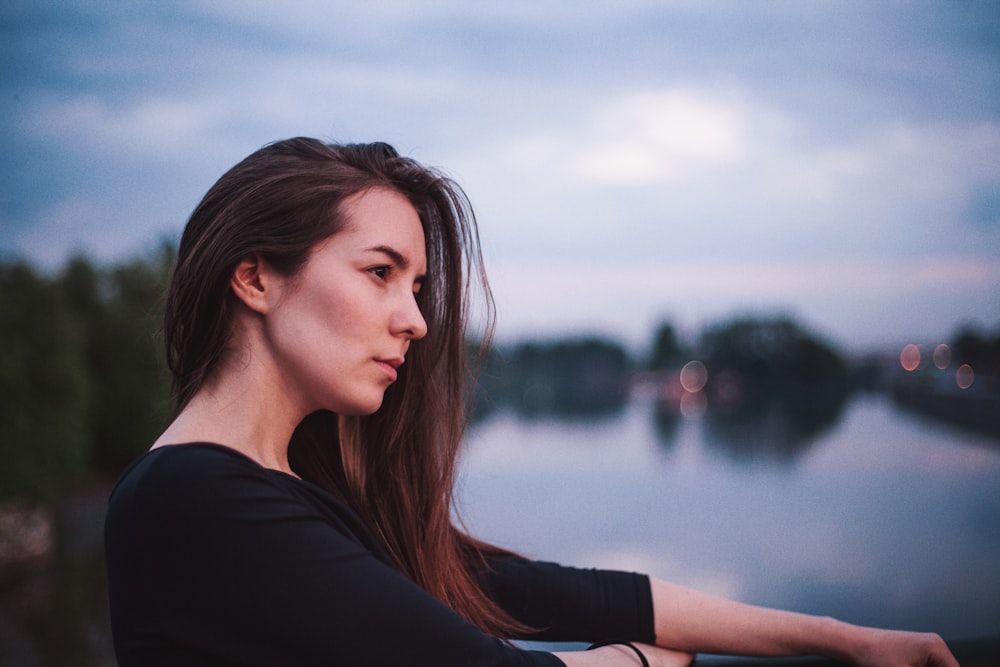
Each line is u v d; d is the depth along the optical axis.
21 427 9.35
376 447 1.15
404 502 1.14
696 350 44.06
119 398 14.18
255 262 0.90
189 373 0.92
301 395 0.93
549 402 42.56
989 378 30.31
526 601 1.12
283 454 0.95
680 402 43.16
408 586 0.81
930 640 1.04
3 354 9.38
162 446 0.84
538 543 12.23
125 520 0.78
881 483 19.75
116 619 0.79
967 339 31.17
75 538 10.02
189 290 0.90
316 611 0.76
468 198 1.09
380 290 0.91
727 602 1.11
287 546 0.77
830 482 19.83
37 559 9.07
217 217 0.90
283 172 0.90
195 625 0.76
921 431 31.36
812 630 1.07
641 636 1.09
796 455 24.92
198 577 0.76
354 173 0.92
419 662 0.78
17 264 10.37
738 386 42.72
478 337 1.14
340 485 1.15
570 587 1.12
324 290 0.89
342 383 0.90
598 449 26.30
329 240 0.90
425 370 1.14
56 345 10.03
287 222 0.89
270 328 0.91
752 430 33.53
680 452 25.83
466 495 1.40
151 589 0.77
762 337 44.03
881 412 38.72
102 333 14.38
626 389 42.22
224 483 0.78
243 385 0.91
